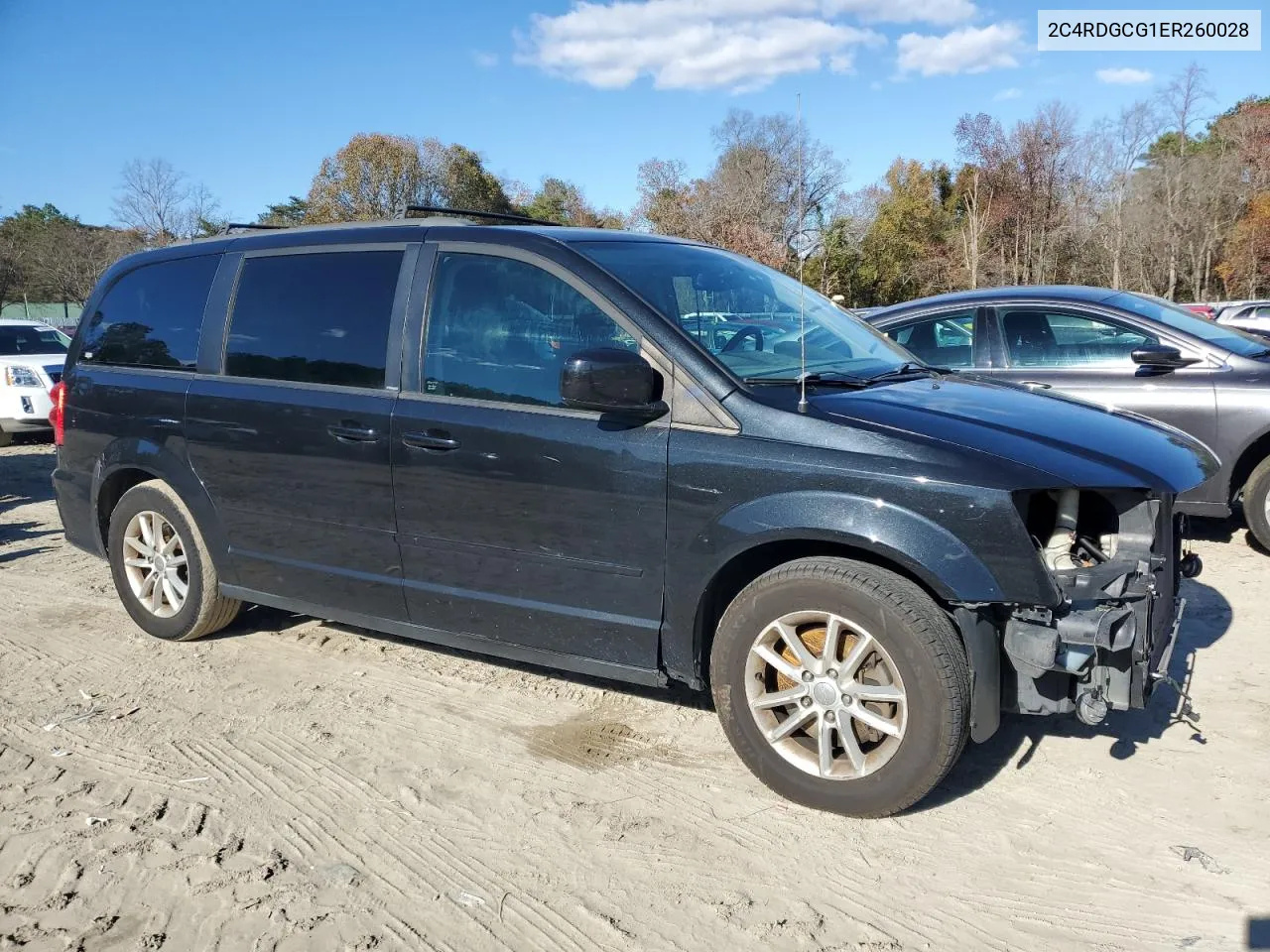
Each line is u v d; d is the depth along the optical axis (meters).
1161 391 5.95
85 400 5.02
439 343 3.83
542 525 3.54
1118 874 2.87
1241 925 2.63
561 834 3.16
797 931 2.66
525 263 3.70
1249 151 42.59
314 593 4.29
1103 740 3.68
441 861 3.02
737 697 3.29
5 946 2.63
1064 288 6.73
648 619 3.41
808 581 3.09
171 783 3.52
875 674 3.10
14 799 3.43
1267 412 5.66
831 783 3.15
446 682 4.40
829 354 3.82
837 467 3.03
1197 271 43.66
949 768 3.00
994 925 2.66
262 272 4.43
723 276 4.02
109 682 4.48
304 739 3.87
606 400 3.20
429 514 3.80
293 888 2.89
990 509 2.85
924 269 44.53
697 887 2.87
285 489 4.23
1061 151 45.69
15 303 49.59
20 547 7.15
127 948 2.63
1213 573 5.69
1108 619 2.83
